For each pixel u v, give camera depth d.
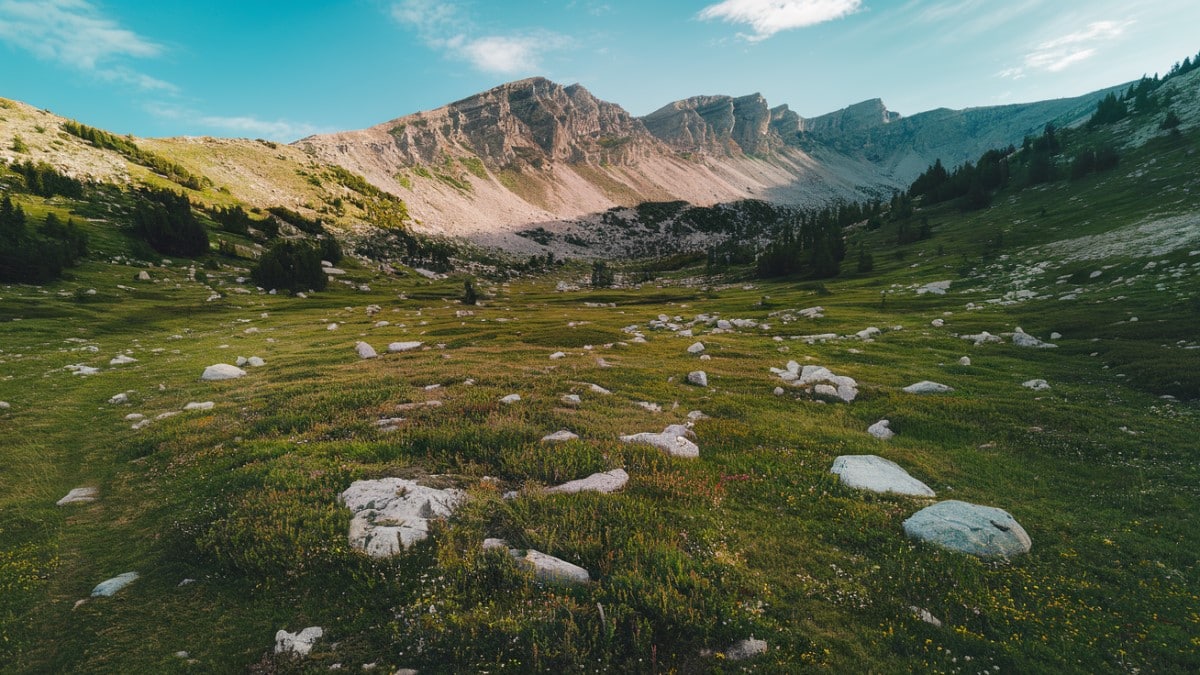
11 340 42.03
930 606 10.27
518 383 27.36
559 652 8.53
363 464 16.55
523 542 11.85
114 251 87.81
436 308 83.81
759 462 17.92
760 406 25.23
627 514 13.16
